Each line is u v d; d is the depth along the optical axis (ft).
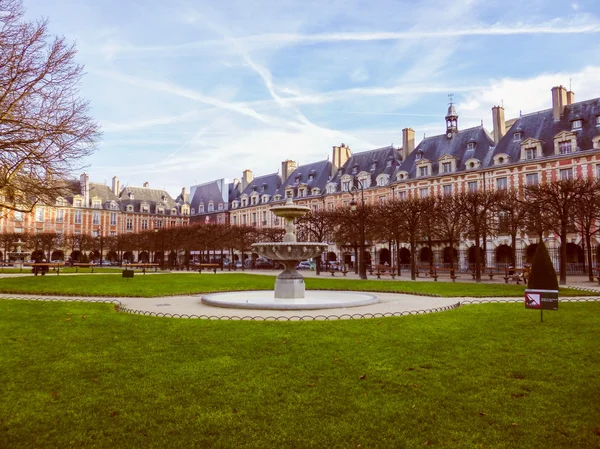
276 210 52.60
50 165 61.05
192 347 25.68
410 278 107.65
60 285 70.64
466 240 158.51
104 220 272.31
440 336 28.55
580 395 18.03
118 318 35.81
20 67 56.29
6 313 38.60
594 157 132.98
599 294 58.03
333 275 120.78
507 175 150.92
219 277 98.43
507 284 77.97
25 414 16.24
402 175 183.83
